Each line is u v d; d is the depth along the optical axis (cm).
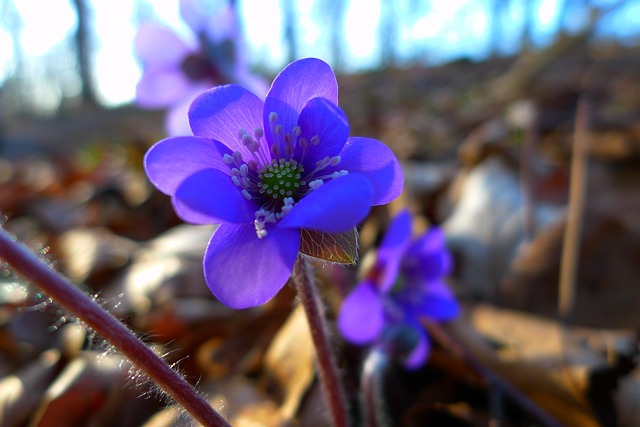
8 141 82
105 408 8
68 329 10
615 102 34
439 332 9
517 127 18
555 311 12
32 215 21
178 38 15
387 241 9
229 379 9
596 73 59
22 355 10
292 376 9
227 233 5
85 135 82
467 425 8
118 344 5
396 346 8
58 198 25
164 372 5
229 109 6
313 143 6
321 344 6
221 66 15
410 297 10
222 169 6
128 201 21
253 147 6
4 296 11
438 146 28
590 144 18
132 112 96
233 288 5
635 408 8
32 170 46
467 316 11
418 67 108
